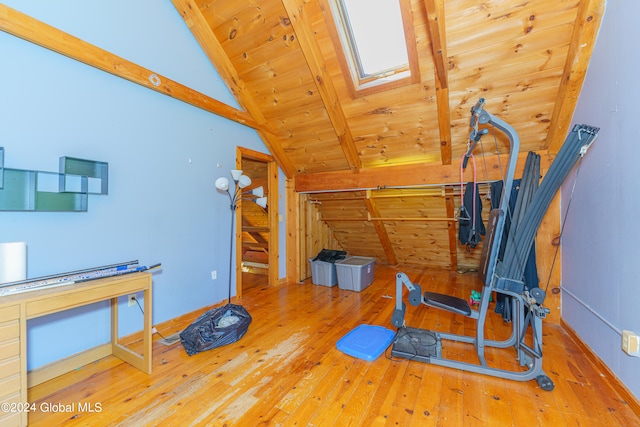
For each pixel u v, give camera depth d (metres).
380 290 3.83
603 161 1.83
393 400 1.61
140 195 2.41
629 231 1.55
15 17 1.69
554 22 1.94
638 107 1.46
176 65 2.68
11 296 1.43
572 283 2.34
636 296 1.49
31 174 1.78
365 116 3.07
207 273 3.05
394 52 2.58
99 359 2.10
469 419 1.46
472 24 2.09
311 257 4.61
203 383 1.79
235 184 3.36
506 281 1.97
